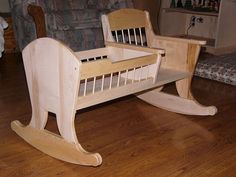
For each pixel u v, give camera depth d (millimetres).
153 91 2158
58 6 3061
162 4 4098
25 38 3256
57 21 2857
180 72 1956
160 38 2053
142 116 2018
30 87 1519
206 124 1917
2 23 2980
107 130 1805
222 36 3750
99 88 1541
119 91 1555
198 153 1573
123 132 1786
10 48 3580
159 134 1771
